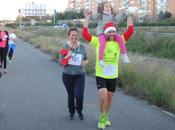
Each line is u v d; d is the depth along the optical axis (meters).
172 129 9.10
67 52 9.66
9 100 12.49
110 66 9.02
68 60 9.64
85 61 9.80
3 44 19.72
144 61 18.56
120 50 9.20
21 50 42.19
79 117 9.88
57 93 13.87
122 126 9.27
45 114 10.47
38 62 27.00
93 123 9.52
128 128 9.09
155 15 119.50
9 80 17.39
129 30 9.05
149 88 13.20
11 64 25.34
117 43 9.05
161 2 121.19
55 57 28.02
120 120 9.90
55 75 19.34
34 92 14.06
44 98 12.84
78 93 9.69
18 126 9.19
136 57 20.56
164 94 12.04
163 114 10.71
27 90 14.52
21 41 68.19
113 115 10.48
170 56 34.97
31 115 10.35
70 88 9.80
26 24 146.50
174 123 9.70
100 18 9.39
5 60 20.02
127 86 14.38
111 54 8.97
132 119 10.04
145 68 16.16
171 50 36.38
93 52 23.66
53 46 38.69
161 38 41.62
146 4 120.06
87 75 19.38
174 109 11.01
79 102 9.75
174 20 91.56
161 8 121.56
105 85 9.03
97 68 9.04
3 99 12.67
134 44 42.88
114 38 9.02
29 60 28.70
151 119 10.08
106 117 9.23
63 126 9.19
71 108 9.85
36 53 37.25
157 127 9.26
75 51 9.67
